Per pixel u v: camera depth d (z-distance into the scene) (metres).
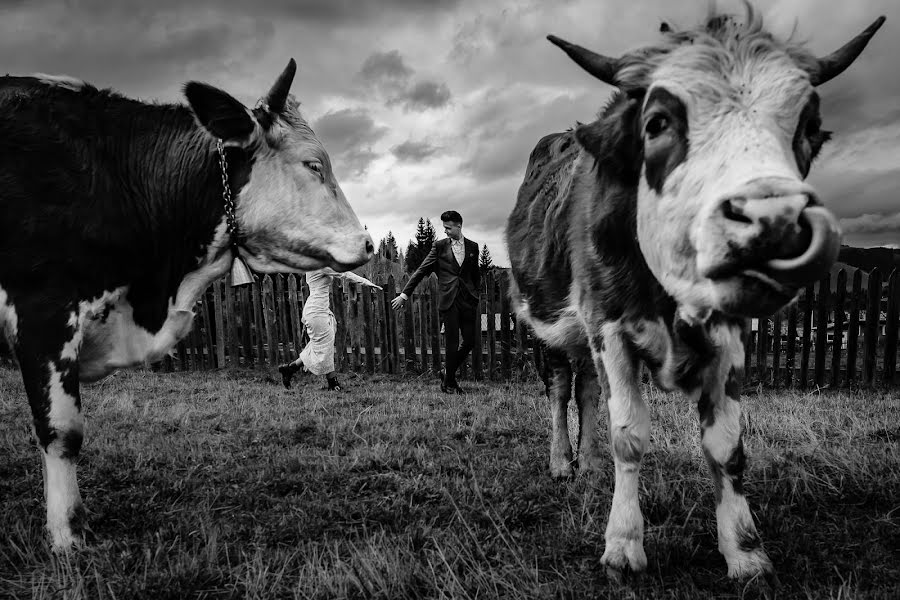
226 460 4.71
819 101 2.32
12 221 3.10
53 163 3.24
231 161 3.69
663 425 5.36
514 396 7.55
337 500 3.77
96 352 3.51
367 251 3.78
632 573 2.73
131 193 3.50
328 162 3.85
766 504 3.42
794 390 8.02
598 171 3.03
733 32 2.34
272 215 3.71
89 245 3.26
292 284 10.90
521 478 4.13
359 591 2.65
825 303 8.20
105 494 3.92
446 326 8.05
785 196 1.82
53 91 3.44
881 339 10.23
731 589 2.63
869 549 2.89
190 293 3.86
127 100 3.73
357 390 8.38
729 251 1.91
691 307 2.34
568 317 3.91
